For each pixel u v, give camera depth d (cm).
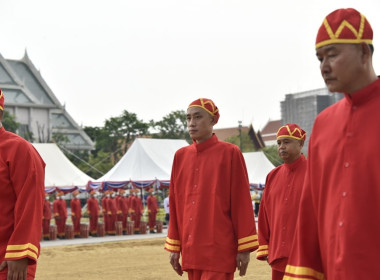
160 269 1656
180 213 728
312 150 380
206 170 705
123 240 2606
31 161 570
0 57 7925
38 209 568
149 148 2989
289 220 768
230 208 703
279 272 779
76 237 2828
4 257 554
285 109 11894
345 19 344
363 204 337
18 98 7956
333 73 347
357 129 348
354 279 334
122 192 2978
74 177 2850
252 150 8344
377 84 350
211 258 684
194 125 713
